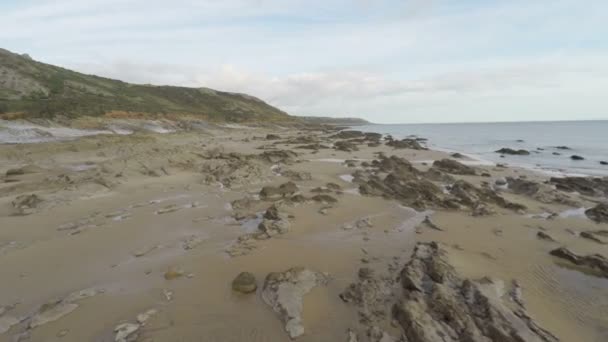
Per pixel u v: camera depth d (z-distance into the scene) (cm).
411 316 694
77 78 7306
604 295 905
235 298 846
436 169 2817
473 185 2202
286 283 873
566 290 924
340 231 1352
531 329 685
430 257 957
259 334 711
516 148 4791
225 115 10056
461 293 785
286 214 1511
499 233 1360
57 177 2041
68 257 1089
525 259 1109
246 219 1487
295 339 691
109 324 741
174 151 3212
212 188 2077
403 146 4866
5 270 997
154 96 9156
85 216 1485
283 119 13375
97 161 2778
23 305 825
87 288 897
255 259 1075
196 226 1393
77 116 4719
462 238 1297
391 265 1034
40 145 2905
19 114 4041
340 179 2456
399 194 1919
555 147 4719
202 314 779
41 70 6562
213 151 3600
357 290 845
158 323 741
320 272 971
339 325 732
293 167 2930
